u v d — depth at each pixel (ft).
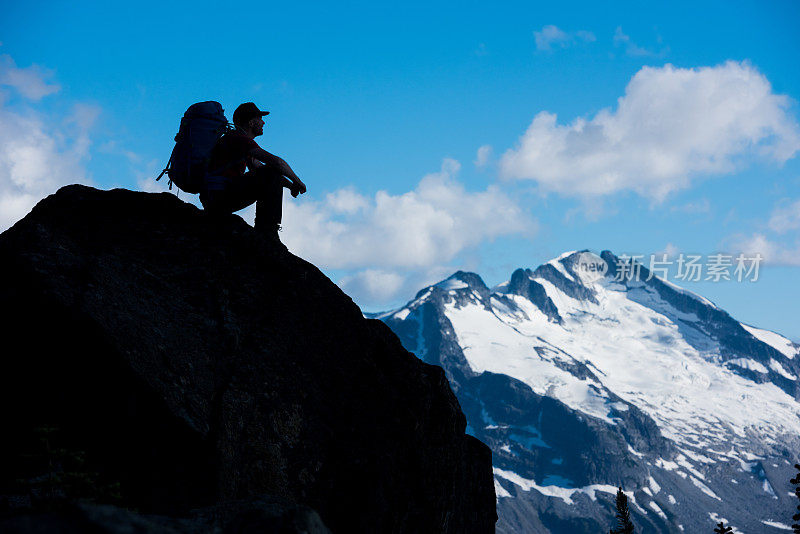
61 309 30.12
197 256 36.55
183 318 34.09
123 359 30.19
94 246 34.50
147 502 29.53
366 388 36.52
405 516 35.06
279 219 38.75
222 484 30.53
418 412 36.76
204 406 31.58
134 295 33.17
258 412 33.04
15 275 30.83
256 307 36.19
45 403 29.78
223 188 36.24
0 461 28.99
